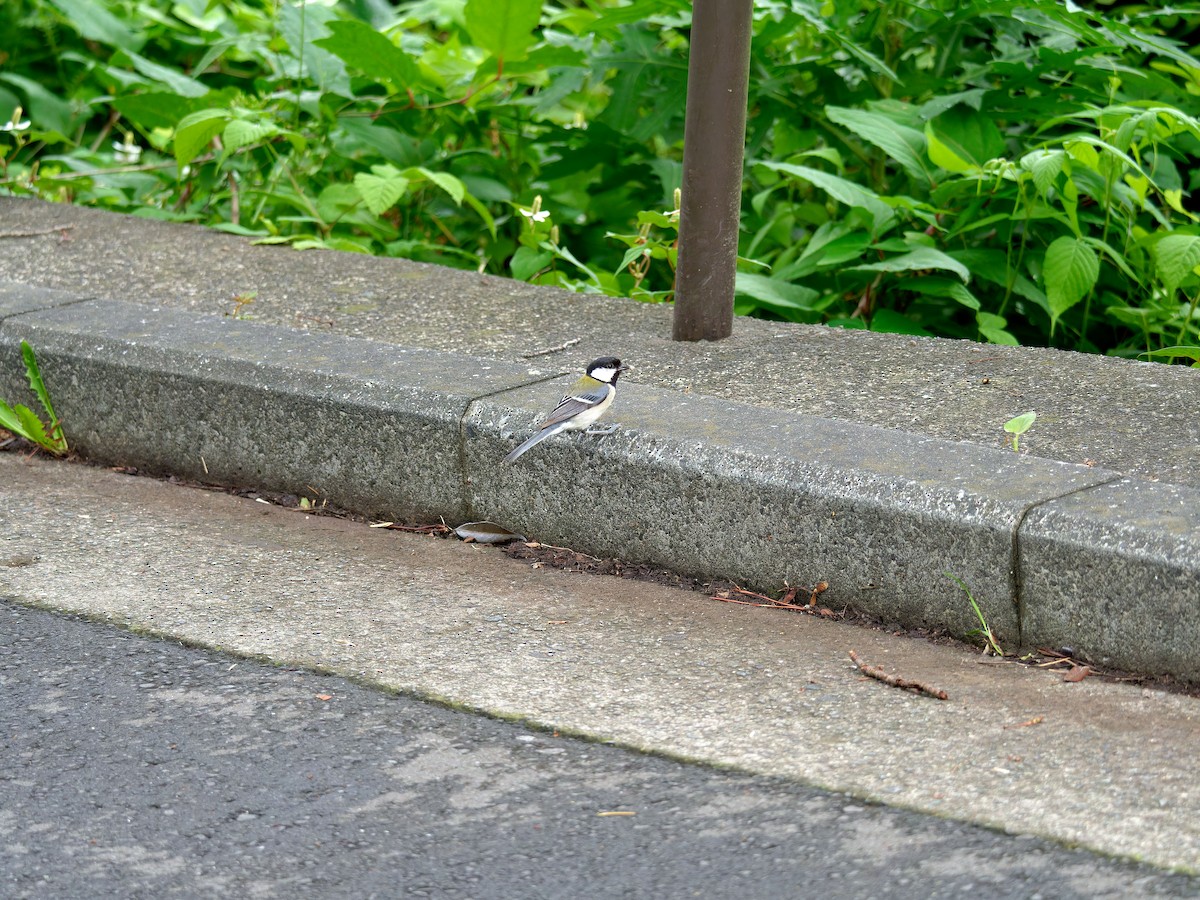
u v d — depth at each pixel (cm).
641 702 561
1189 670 561
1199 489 620
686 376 810
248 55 1633
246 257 1091
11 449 888
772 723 541
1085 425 717
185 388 817
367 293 995
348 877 446
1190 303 1012
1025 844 453
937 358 838
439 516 762
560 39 1356
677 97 1227
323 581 690
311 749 529
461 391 755
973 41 1274
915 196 1135
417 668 594
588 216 1330
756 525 662
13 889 444
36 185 1341
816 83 1249
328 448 783
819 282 1145
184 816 484
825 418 715
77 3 1558
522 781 503
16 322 886
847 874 440
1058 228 1085
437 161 1334
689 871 445
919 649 612
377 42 1223
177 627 636
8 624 638
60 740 537
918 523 614
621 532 705
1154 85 1130
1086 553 573
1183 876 433
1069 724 534
